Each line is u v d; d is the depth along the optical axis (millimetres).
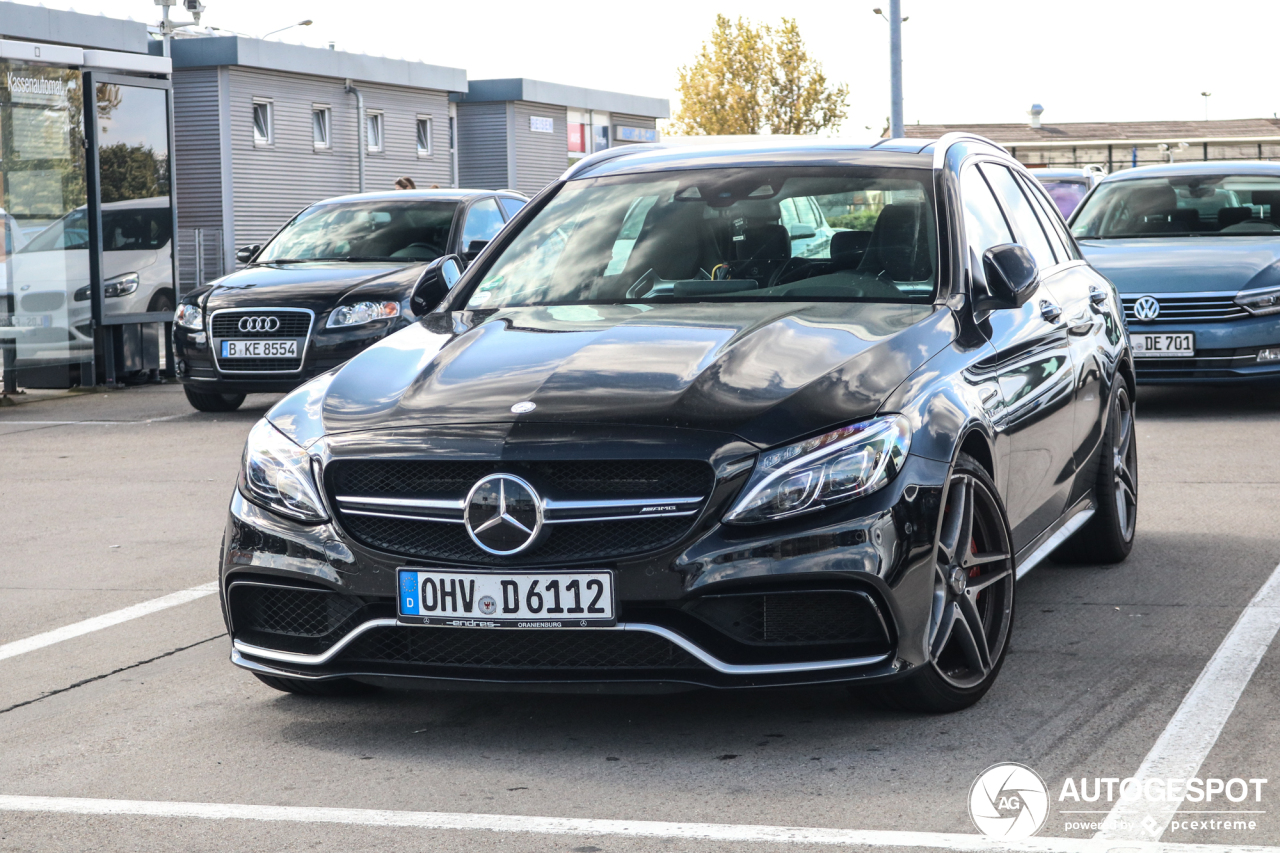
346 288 11477
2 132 13969
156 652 5074
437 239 12336
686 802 3455
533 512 3650
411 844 3250
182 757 3932
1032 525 4914
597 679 3684
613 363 4008
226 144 35812
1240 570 5801
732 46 58969
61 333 14586
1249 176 11484
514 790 3582
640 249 4953
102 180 14750
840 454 3668
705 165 5312
